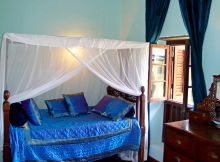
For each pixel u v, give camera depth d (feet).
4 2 12.17
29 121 9.67
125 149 10.80
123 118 10.94
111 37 14.96
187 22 9.06
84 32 14.12
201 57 8.78
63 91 12.83
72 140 9.46
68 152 9.38
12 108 9.12
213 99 7.66
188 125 7.50
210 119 7.50
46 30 13.11
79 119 10.96
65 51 9.57
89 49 9.61
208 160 6.24
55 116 11.14
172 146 7.48
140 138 11.04
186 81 10.03
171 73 11.68
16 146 8.34
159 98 11.51
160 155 11.43
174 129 7.34
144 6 12.73
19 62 8.71
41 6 12.91
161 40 11.84
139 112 11.30
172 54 11.61
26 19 12.63
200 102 8.57
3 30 12.22
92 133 9.91
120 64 10.76
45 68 9.26
